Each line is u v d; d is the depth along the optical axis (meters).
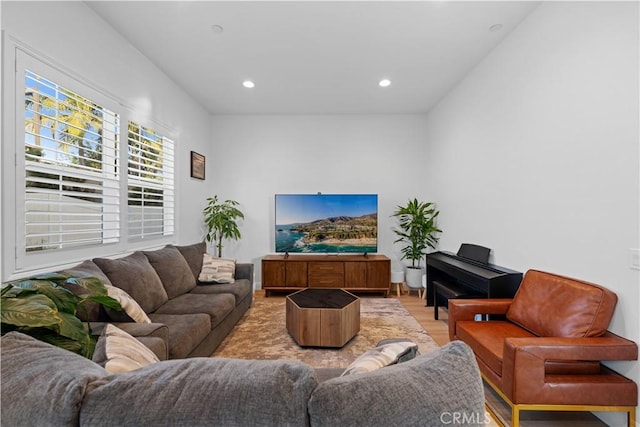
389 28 2.74
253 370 0.70
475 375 0.72
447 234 4.28
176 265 3.12
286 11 2.50
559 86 2.26
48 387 0.66
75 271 1.96
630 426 1.68
